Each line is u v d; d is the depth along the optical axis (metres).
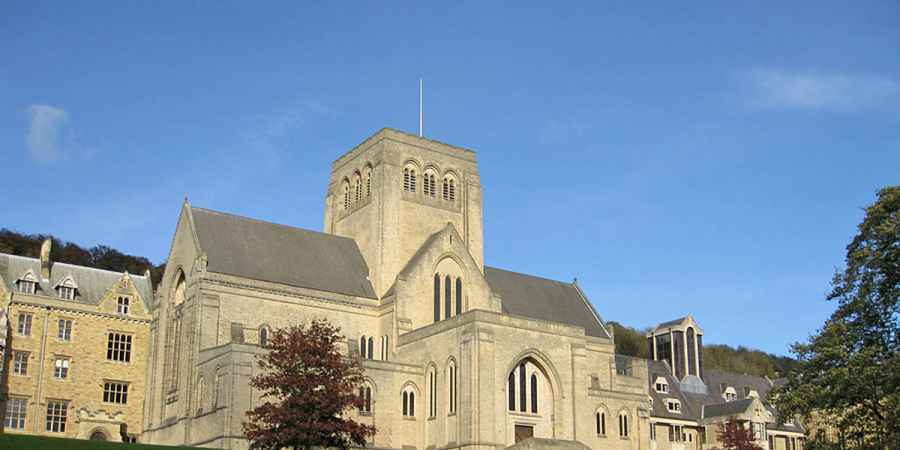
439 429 101.12
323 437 81.31
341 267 115.50
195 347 99.00
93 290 123.12
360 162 125.00
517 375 104.00
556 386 105.69
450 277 116.19
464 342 99.69
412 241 119.31
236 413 90.94
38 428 111.38
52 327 115.50
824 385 70.81
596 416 118.31
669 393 157.12
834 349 70.81
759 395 173.62
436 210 123.06
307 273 110.75
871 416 70.56
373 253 117.25
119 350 119.81
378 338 112.12
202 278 101.25
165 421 105.50
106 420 115.62
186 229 109.12
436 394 102.75
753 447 125.06
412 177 122.69
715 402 163.12
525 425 102.88
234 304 102.25
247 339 101.50
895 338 71.06
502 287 130.88
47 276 119.88
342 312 110.19
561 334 107.62
